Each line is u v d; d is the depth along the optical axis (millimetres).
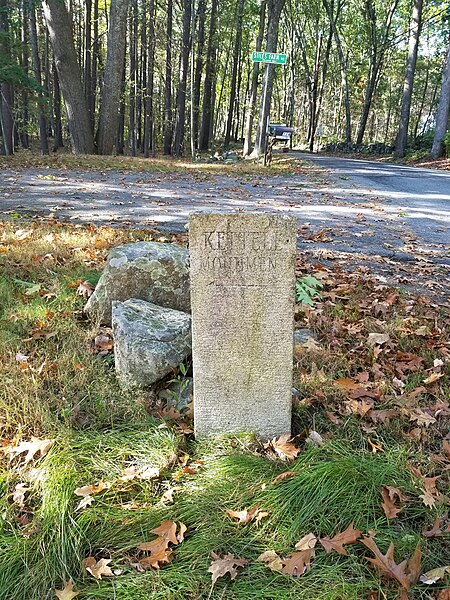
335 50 48250
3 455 2615
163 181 12641
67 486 2408
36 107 25719
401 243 7160
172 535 2246
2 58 17438
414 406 3166
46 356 3502
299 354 3682
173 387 3314
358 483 2449
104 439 2732
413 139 30078
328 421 3066
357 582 2061
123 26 20266
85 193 10000
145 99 30062
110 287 3928
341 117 54844
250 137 25844
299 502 2395
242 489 2504
